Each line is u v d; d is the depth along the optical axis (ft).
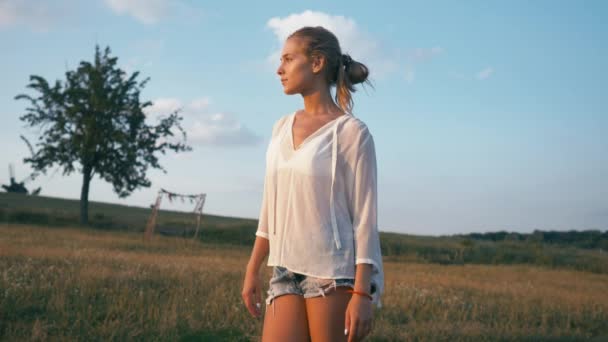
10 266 36.29
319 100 8.86
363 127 8.49
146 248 83.87
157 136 163.43
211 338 22.91
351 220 8.41
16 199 211.61
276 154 8.71
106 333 22.16
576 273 106.93
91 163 156.76
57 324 22.94
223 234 157.48
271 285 8.53
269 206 8.77
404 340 25.12
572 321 34.94
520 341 27.37
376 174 8.47
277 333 8.24
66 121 154.20
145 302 27.96
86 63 158.20
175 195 121.39
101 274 34.14
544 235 237.25
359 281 7.96
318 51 8.73
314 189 8.26
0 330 21.85
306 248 8.18
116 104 155.53
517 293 46.78
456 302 36.65
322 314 8.04
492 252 150.61
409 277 57.67
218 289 32.24
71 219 163.84
